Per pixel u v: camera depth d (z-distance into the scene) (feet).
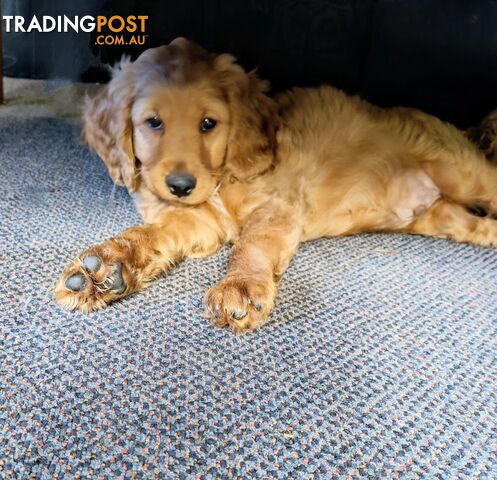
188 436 0.90
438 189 1.74
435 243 1.69
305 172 1.58
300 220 1.46
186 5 1.65
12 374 0.98
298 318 1.23
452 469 0.89
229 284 1.20
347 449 0.91
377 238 1.70
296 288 1.36
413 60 1.72
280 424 0.94
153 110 1.34
